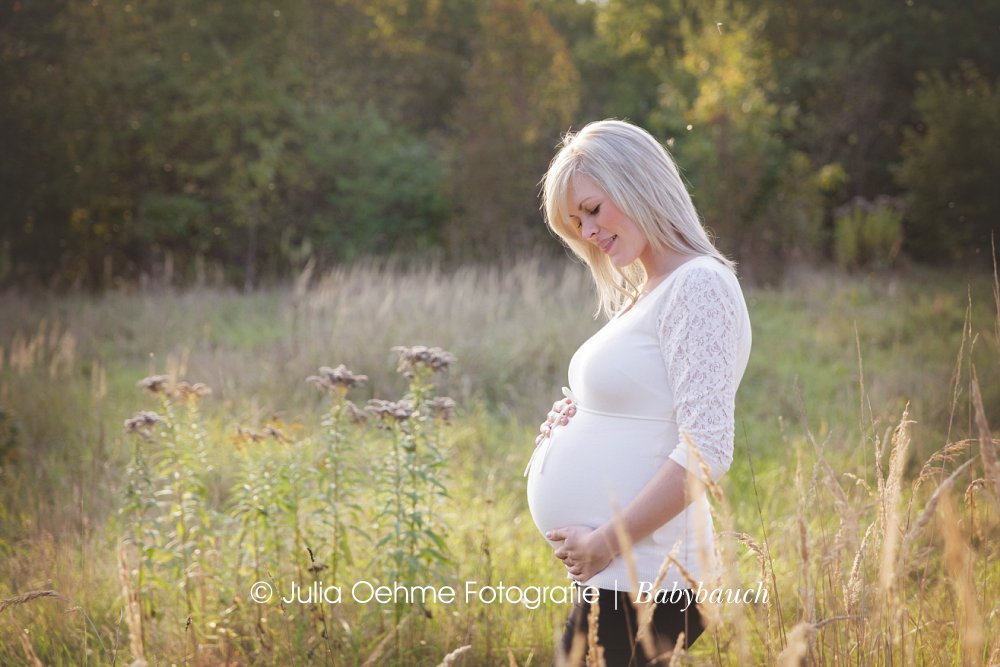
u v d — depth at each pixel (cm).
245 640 288
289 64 1396
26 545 364
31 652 224
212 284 1270
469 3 1777
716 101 1347
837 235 1328
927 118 1472
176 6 1327
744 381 721
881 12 1727
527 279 954
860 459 394
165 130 1331
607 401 192
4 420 461
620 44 1842
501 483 459
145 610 298
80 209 1345
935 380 603
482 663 285
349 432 329
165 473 326
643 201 192
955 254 1429
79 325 886
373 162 1427
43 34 1278
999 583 205
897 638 173
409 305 843
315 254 1384
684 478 174
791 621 268
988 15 1684
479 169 1351
